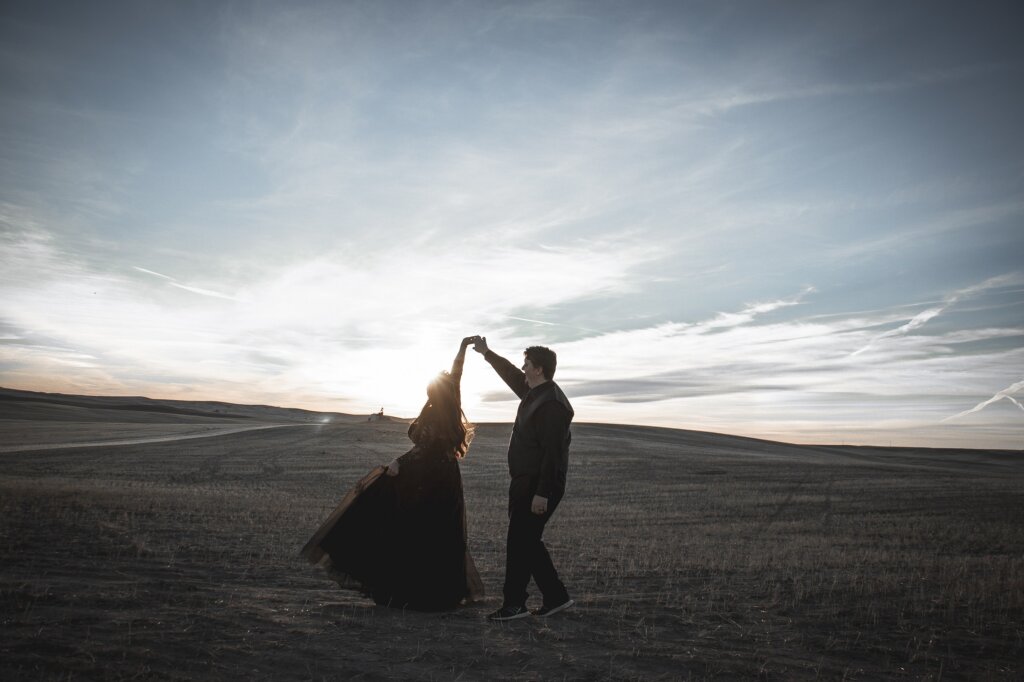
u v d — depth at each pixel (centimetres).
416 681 356
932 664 428
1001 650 462
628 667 394
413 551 530
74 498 1220
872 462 6656
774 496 2616
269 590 575
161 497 1454
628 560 900
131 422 11762
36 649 367
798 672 399
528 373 540
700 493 2752
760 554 1011
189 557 724
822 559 948
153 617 446
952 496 2677
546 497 507
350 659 387
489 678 366
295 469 3578
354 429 8438
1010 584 689
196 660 369
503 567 822
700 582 720
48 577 558
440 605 526
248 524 1061
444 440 548
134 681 333
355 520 539
